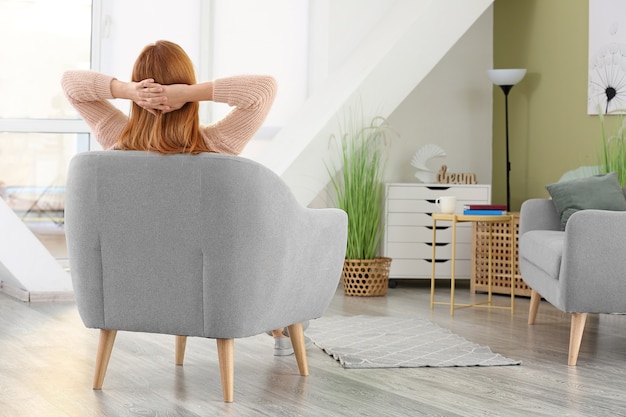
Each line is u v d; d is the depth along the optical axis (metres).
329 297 3.95
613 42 6.53
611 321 5.68
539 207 5.63
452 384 3.79
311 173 6.90
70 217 3.44
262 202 3.29
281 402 3.40
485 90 7.93
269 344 4.63
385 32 7.23
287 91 7.73
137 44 7.45
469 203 7.30
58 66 7.45
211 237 3.27
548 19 7.26
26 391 3.52
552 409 3.37
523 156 7.61
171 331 3.40
